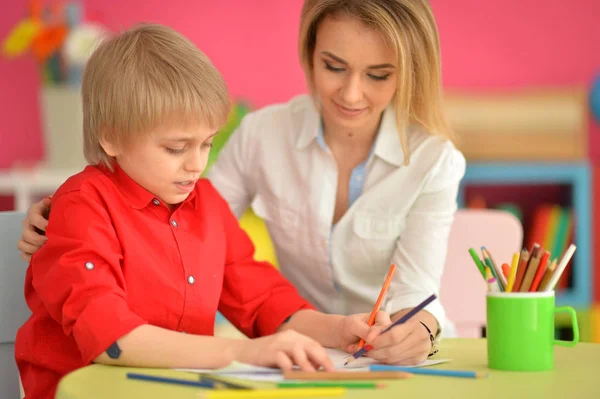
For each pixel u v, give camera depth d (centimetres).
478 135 348
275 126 188
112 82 135
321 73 161
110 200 138
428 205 176
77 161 340
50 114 339
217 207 157
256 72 383
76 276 128
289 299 155
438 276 174
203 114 133
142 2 376
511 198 388
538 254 122
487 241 216
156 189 139
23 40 336
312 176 182
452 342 148
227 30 382
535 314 120
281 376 115
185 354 121
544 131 348
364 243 180
